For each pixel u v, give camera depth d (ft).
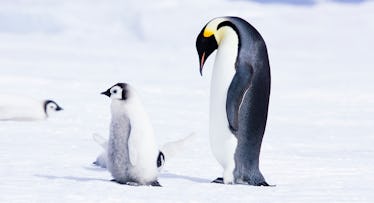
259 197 41.88
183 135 86.28
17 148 65.31
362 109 135.95
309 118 117.50
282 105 142.51
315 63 363.76
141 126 43.80
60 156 61.11
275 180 51.98
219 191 44.11
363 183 50.29
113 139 44.47
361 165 61.77
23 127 86.53
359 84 208.44
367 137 91.25
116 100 43.86
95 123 96.43
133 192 41.50
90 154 63.87
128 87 44.06
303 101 152.56
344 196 43.19
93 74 231.71
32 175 48.19
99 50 452.35
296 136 90.74
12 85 156.46
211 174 54.54
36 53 367.04
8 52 360.89
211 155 67.82
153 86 179.01
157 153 45.11
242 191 44.52
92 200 37.88
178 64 325.42
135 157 43.27
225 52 48.29
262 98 48.73
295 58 421.18
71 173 50.72
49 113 97.40
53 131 83.76
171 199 39.52
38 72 223.71
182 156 66.23
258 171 49.39
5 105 94.27
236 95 47.42
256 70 48.16
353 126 106.52
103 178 48.73
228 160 49.47
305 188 46.91
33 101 96.84
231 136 48.88
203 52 49.88
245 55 48.03
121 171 44.57
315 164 61.87
